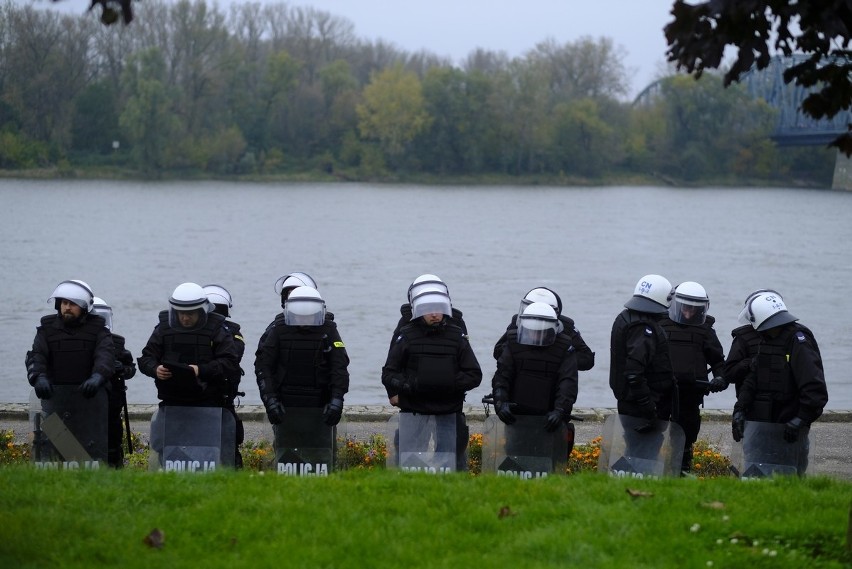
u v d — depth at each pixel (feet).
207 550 33.40
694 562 32.42
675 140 588.50
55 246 285.64
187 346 46.88
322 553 32.76
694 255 308.19
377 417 71.41
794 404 47.96
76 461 45.91
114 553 32.63
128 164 534.37
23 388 111.04
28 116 508.53
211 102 549.54
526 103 571.69
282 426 47.44
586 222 410.31
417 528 35.17
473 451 58.08
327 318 48.26
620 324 48.34
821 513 37.37
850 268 280.51
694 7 30.58
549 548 33.42
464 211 446.19
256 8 615.57
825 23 30.22
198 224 360.48
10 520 34.55
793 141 559.38
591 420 72.02
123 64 527.40
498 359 49.70
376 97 568.00
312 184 559.38
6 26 481.46
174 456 46.01
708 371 52.65
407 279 231.50
